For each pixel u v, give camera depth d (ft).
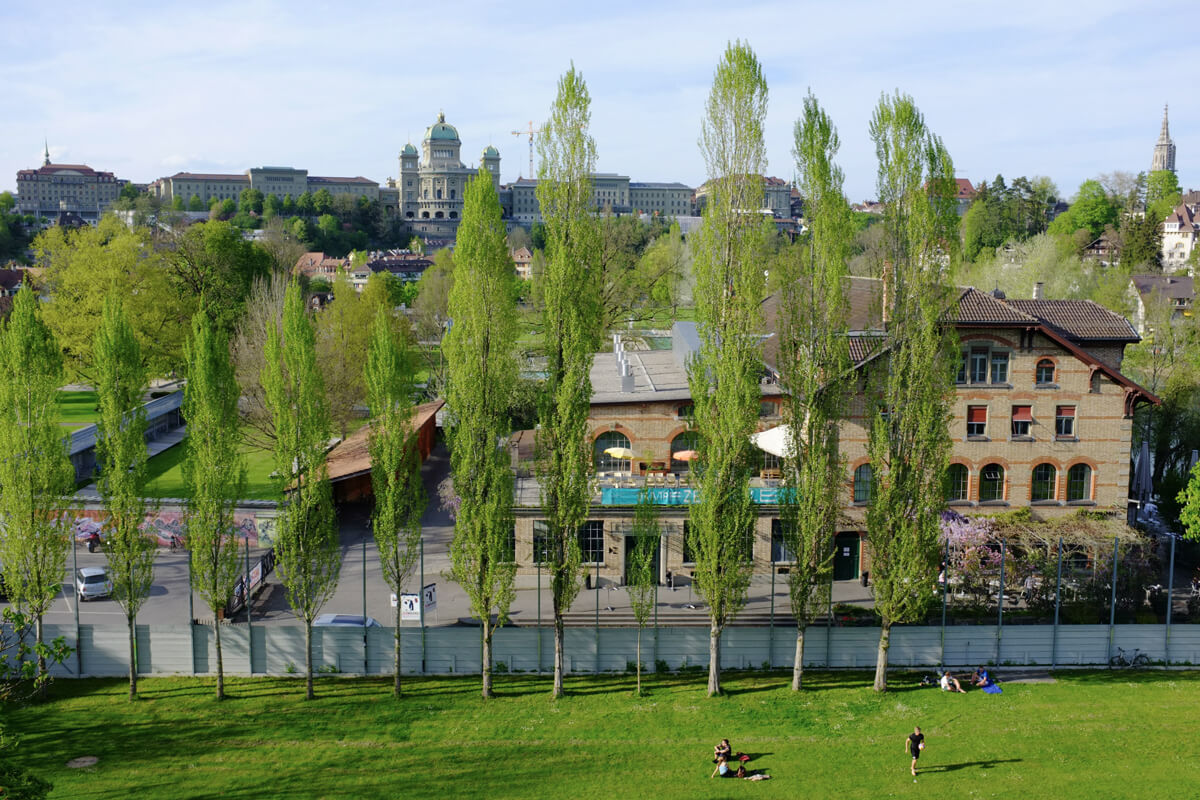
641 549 130.72
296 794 104.17
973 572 157.17
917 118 130.93
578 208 128.26
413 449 133.49
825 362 131.85
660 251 390.01
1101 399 175.73
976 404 174.60
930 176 131.44
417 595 151.64
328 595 133.90
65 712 126.72
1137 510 193.98
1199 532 171.12
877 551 132.98
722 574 130.00
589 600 163.84
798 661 134.10
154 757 113.29
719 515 130.31
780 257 135.33
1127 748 114.83
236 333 309.83
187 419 130.41
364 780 107.65
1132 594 153.69
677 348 238.07
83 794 103.65
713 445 128.98
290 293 127.54
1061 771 108.88
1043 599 152.66
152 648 140.67
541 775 108.88
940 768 109.70
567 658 141.49
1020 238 570.87
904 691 133.80
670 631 141.38
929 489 131.34
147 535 136.67
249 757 113.50
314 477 129.90
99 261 302.45
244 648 141.18
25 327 128.98
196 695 132.98
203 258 375.04
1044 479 177.27
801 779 107.24
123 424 131.03
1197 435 222.07
